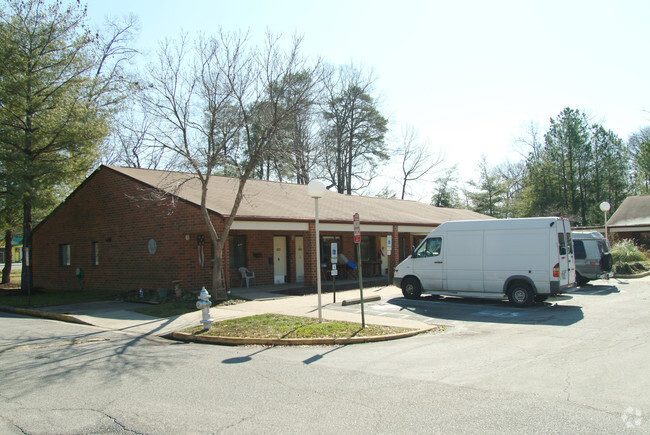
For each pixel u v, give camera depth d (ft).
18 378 24.08
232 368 25.26
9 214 85.20
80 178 77.87
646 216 113.91
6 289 83.15
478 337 31.55
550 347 27.73
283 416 17.54
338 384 21.59
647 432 15.17
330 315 40.93
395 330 33.71
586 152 157.79
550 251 43.37
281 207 64.39
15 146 69.62
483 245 46.85
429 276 49.93
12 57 68.18
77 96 73.82
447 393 19.72
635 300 47.24
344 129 140.87
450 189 170.81
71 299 61.46
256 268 66.39
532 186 165.78
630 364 23.48
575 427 15.69
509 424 16.07
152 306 50.90
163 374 24.25
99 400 20.06
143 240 63.26
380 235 85.46
